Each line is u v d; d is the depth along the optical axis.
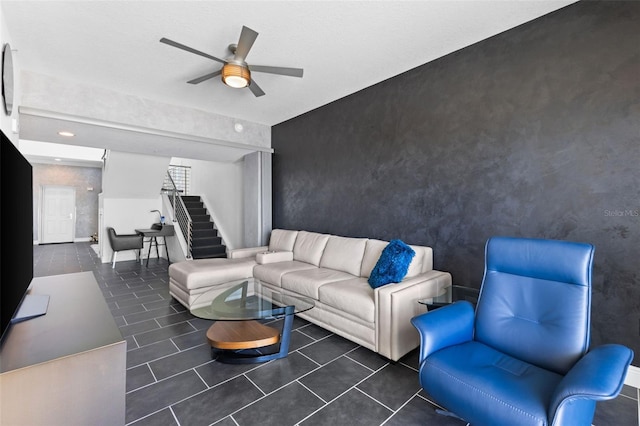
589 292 1.53
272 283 3.48
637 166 1.93
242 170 6.12
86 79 3.32
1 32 2.04
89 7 2.16
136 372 2.15
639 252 1.93
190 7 2.17
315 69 3.16
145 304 3.70
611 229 2.03
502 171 2.53
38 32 2.44
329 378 2.07
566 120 2.20
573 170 2.18
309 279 3.05
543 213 2.32
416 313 2.42
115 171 5.96
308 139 4.52
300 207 4.70
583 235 2.14
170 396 1.87
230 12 2.22
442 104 2.93
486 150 2.63
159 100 3.96
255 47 2.71
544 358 1.54
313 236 4.12
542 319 1.64
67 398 1.19
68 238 10.11
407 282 2.51
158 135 3.98
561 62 2.22
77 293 1.95
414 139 3.18
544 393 1.24
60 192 9.98
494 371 1.43
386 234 3.48
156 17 2.28
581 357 1.44
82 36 2.52
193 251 6.16
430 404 1.79
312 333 2.85
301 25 2.39
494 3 2.16
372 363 2.28
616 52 2.00
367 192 3.69
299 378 2.07
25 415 1.11
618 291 2.00
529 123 2.38
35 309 1.63
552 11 2.25
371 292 2.57
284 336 2.37
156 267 6.05
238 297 2.70
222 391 1.92
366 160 3.70
